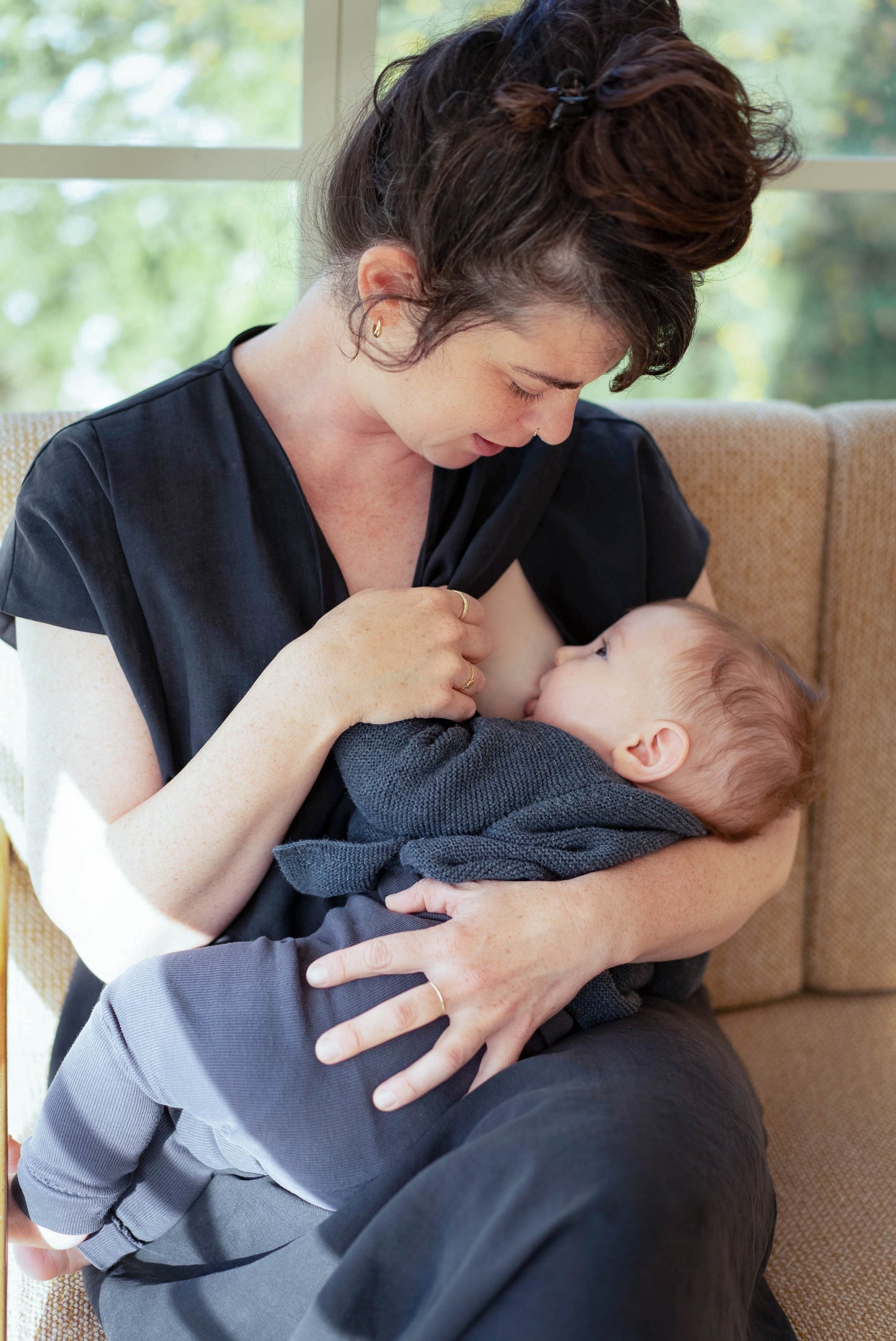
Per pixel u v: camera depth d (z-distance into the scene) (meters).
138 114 1.50
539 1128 0.69
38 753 0.90
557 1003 0.83
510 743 0.92
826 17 1.75
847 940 1.43
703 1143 0.73
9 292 2.20
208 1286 0.84
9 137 1.40
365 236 0.82
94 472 0.90
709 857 0.96
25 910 1.14
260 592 0.91
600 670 1.02
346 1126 0.78
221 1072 0.78
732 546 1.34
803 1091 1.27
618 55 0.69
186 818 0.85
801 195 2.20
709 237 0.71
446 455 0.90
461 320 0.76
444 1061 0.78
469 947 0.80
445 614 0.90
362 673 0.86
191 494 0.91
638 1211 0.66
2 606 0.90
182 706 0.92
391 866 0.92
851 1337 0.96
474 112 0.72
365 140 0.81
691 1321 0.68
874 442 1.36
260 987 0.80
